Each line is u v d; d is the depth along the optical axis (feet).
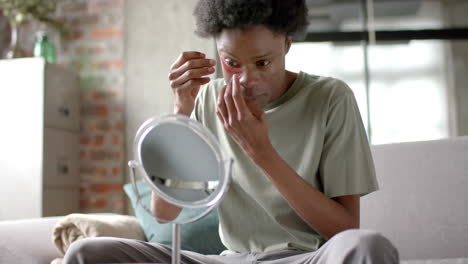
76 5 12.82
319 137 4.51
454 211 5.74
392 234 6.00
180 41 12.53
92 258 3.78
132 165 2.97
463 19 14.71
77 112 12.50
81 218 6.65
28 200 11.18
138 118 12.48
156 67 12.55
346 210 4.24
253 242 4.62
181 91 4.49
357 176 4.42
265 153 3.98
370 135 14.28
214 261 4.21
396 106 14.42
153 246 4.06
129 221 7.64
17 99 11.37
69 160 12.09
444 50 14.57
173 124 2.87
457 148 5.90
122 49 12.63
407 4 14.80
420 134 14.38
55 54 12.32
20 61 11.44
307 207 4.06
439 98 14.51
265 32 3.91
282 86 4.72
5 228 6.22
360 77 14.44
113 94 12.59
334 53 14.44
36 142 11.23
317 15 14.89
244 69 4.00
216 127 4.97
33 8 11.91
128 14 12.73
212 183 2.86
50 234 6.57
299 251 4.34
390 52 14.60
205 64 4.42
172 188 2.90
